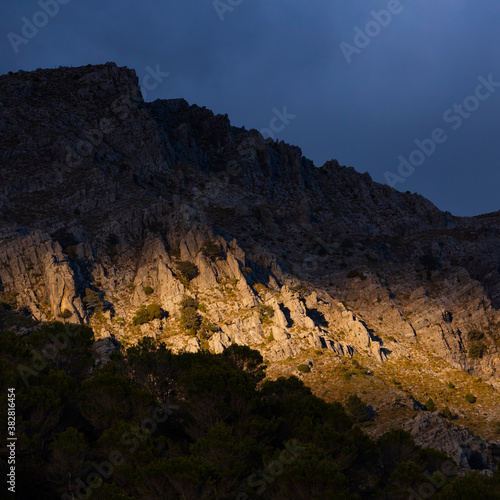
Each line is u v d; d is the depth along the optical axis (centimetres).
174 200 16125
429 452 6481
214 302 13088
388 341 13500
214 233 15088
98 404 6328
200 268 13800
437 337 13775
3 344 6712
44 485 5316
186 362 7438
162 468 5119
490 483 5519
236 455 5581
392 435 6588
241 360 7906
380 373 12044
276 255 16138
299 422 6450
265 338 12356
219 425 5909
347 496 5200
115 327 12388
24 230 14288
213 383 6519
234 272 13950
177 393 7250
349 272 15812
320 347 12219
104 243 14838
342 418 6638
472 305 14800
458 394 12019
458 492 5266
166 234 15100
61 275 12681
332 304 14150
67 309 12338
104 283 13650
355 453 5966
